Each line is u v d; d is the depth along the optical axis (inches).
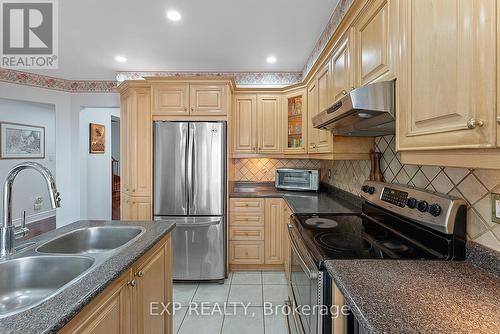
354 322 37.9
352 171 93.0
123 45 105.2
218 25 90.4
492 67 23.2
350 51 60.6
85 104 149.2
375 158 71.7
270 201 115.2
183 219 107.0
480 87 24.4
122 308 42.0
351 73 60.0
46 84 142.9
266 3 78.3
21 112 183.8
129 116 113.7
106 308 37.2
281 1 77.4
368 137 77.3
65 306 29.1
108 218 203.6
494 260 36.2
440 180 47.5
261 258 115.8
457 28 27.1
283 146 124.6
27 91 137.5
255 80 135.4
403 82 37.7
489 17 23.4
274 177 138.4
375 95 43.3
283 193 120.0
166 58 118.4
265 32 95.3
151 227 63.5
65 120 148.6
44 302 29.8
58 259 44.4
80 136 153.1
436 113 30.5
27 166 46.1
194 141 107.0
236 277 111.7
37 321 26.5
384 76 45.3
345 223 67.4
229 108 112.5
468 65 25.7
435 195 45.4
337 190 108.6
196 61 121.8
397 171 63.4
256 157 126.3
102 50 110.2
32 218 192.7
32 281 43.9
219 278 107.0
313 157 102.3
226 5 79.1
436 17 30.5
